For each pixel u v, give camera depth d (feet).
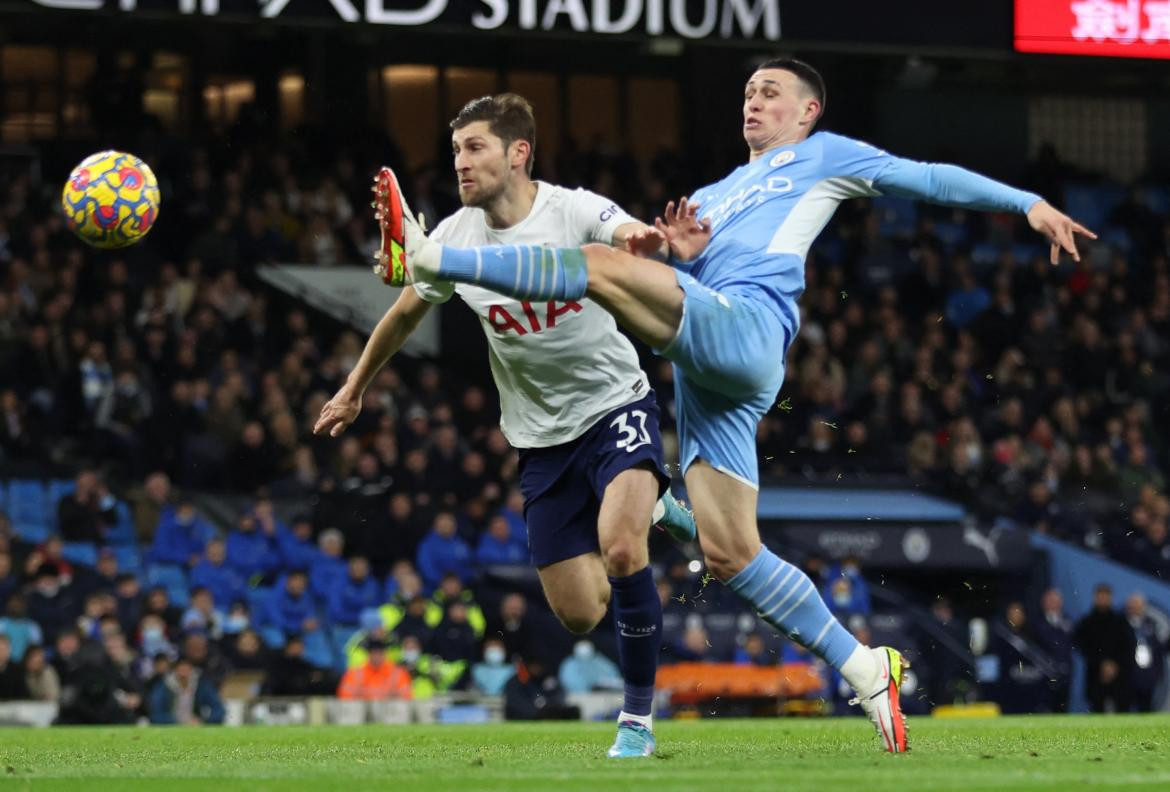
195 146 256.73
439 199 260.62
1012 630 191.42
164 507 192.65
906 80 285.43
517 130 67.36
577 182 266.77
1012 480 228.43
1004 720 114.11
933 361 242.58
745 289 63.67
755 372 61.26
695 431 63.87
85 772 55.21
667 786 45.14
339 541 184.34
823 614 62.49
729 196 67.87
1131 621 188.03
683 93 292.81
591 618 72.69
